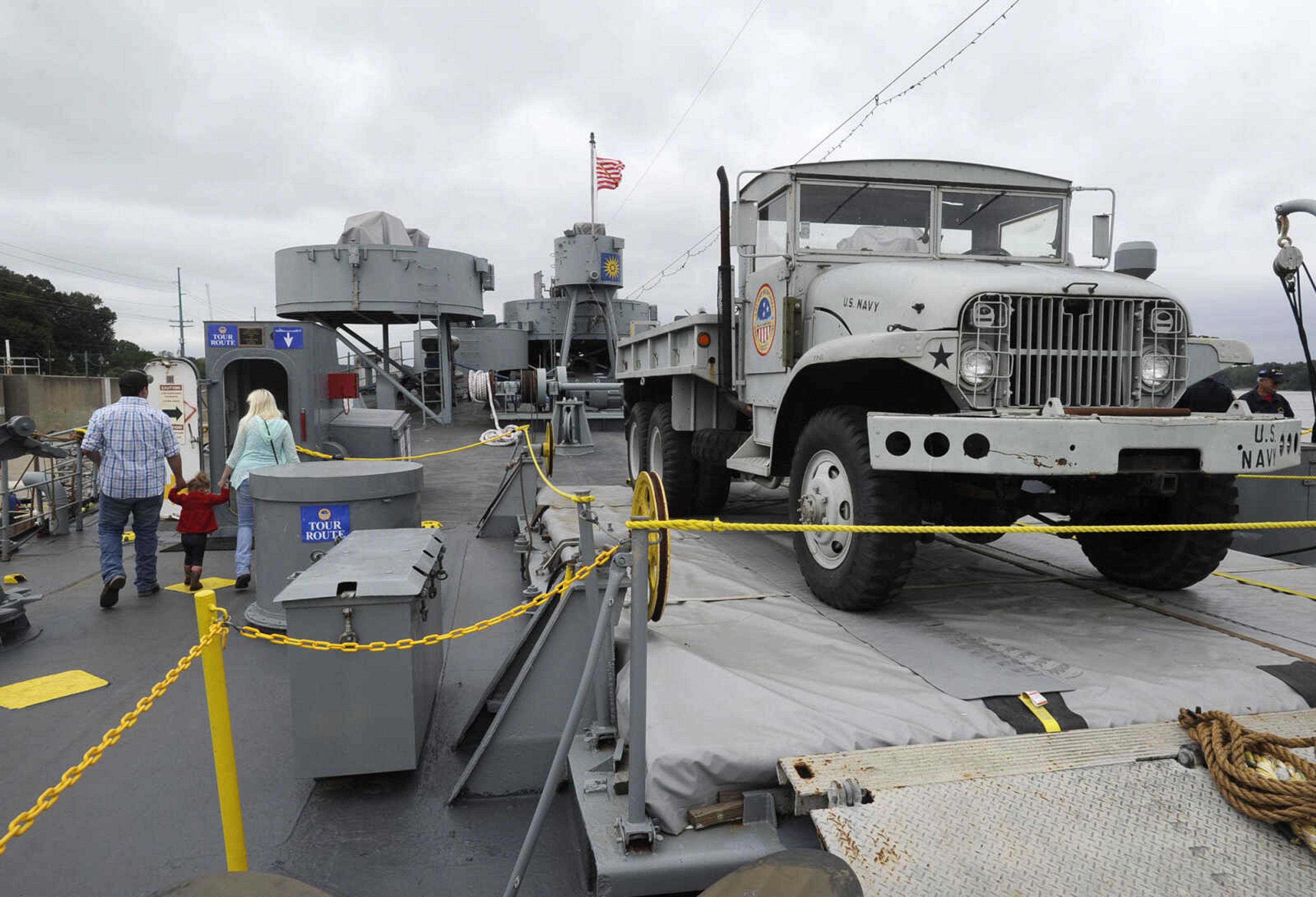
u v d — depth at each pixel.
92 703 4.24
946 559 5.65
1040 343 3.85
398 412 10.20
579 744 3.17
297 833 3.04
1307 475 6.60
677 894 2.50
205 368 8.55
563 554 4.80
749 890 1.71
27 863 2.83
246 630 2.66
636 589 2.53
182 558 7.77
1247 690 3.21
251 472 5.28
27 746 3.74
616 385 15.87
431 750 3.69
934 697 3.09
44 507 9.05
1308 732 2.97
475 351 20.91
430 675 3.92
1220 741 2.70
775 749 2.72
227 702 2.42
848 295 4.61
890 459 3.69
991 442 3.43
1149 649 3.65
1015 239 5.39
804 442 4.49
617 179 23.97
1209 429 3.49
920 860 2.31
